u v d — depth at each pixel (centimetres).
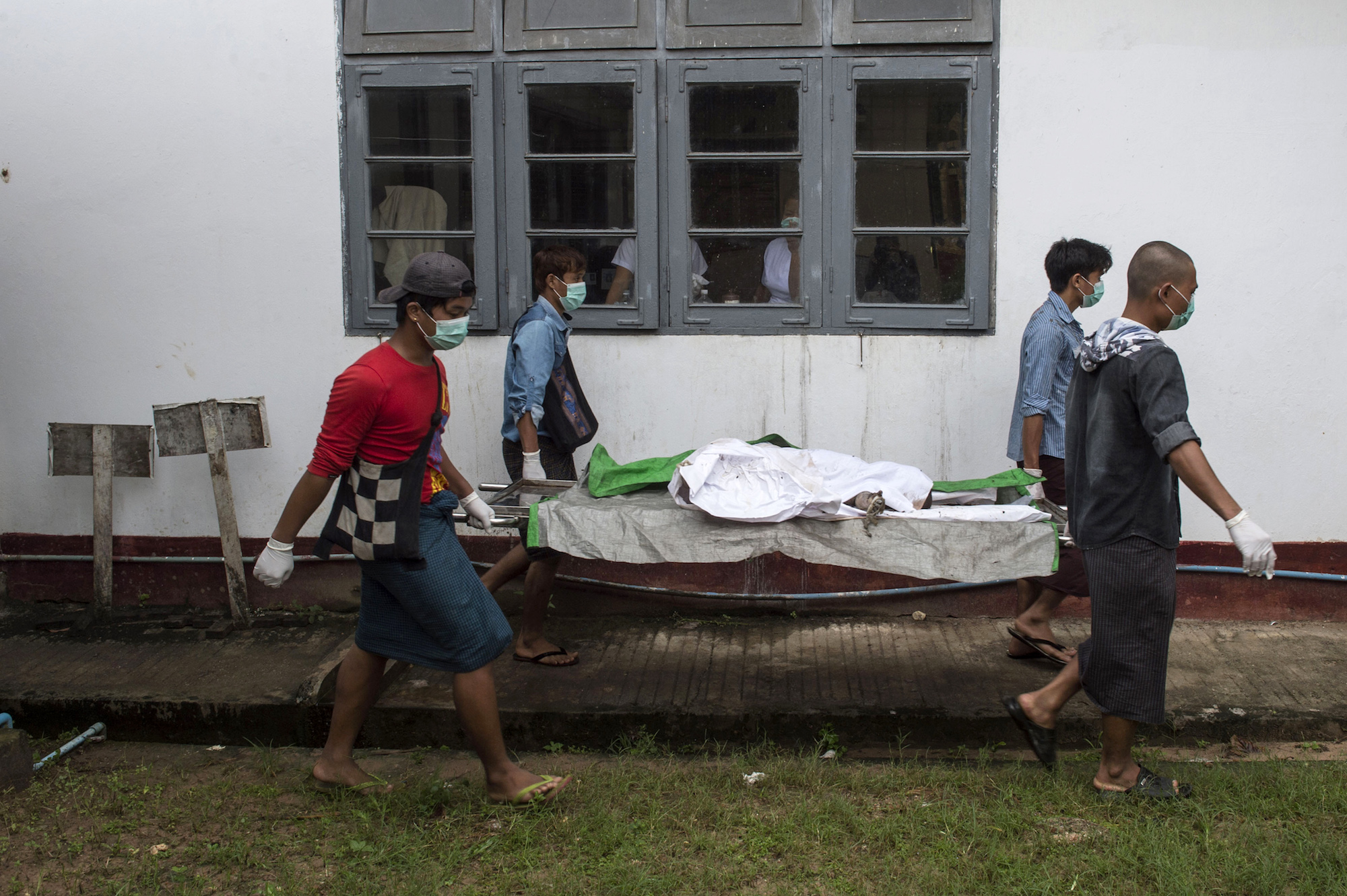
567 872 304
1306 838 307
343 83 487
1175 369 314
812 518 361
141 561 517
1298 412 472
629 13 477
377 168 492
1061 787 339
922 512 365
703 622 495
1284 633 469
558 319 449
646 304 488
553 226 491
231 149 493
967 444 486
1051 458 436
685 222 485
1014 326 479
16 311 508
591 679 429
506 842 319
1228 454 477
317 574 510
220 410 495
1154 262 326
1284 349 470
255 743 412
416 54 484
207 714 412
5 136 498
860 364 486
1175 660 442
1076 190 470
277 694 417
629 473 411
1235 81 457
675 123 480
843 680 425
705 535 364
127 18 488
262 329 502
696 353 491
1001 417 483
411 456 322
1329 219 461
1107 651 326
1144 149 464
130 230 500
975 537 352
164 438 497
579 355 493
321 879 306
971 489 404
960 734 391
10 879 307
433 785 349
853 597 493
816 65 473
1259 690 411
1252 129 459
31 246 504
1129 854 301
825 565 496
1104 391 326
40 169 499
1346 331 466
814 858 310
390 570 323
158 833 337
